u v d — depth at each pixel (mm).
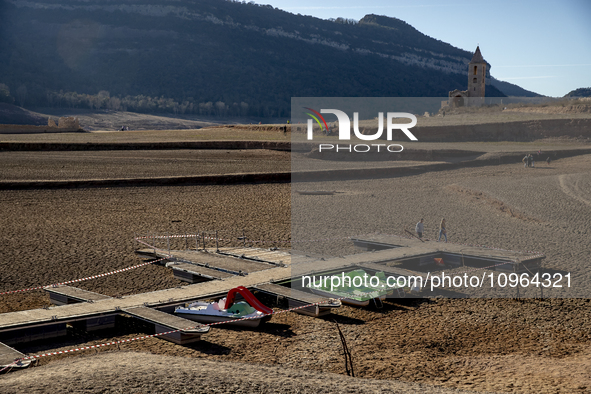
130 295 12211
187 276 14438
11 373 7539
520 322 11703
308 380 7504
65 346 10195
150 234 19922
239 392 6582
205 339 10672
